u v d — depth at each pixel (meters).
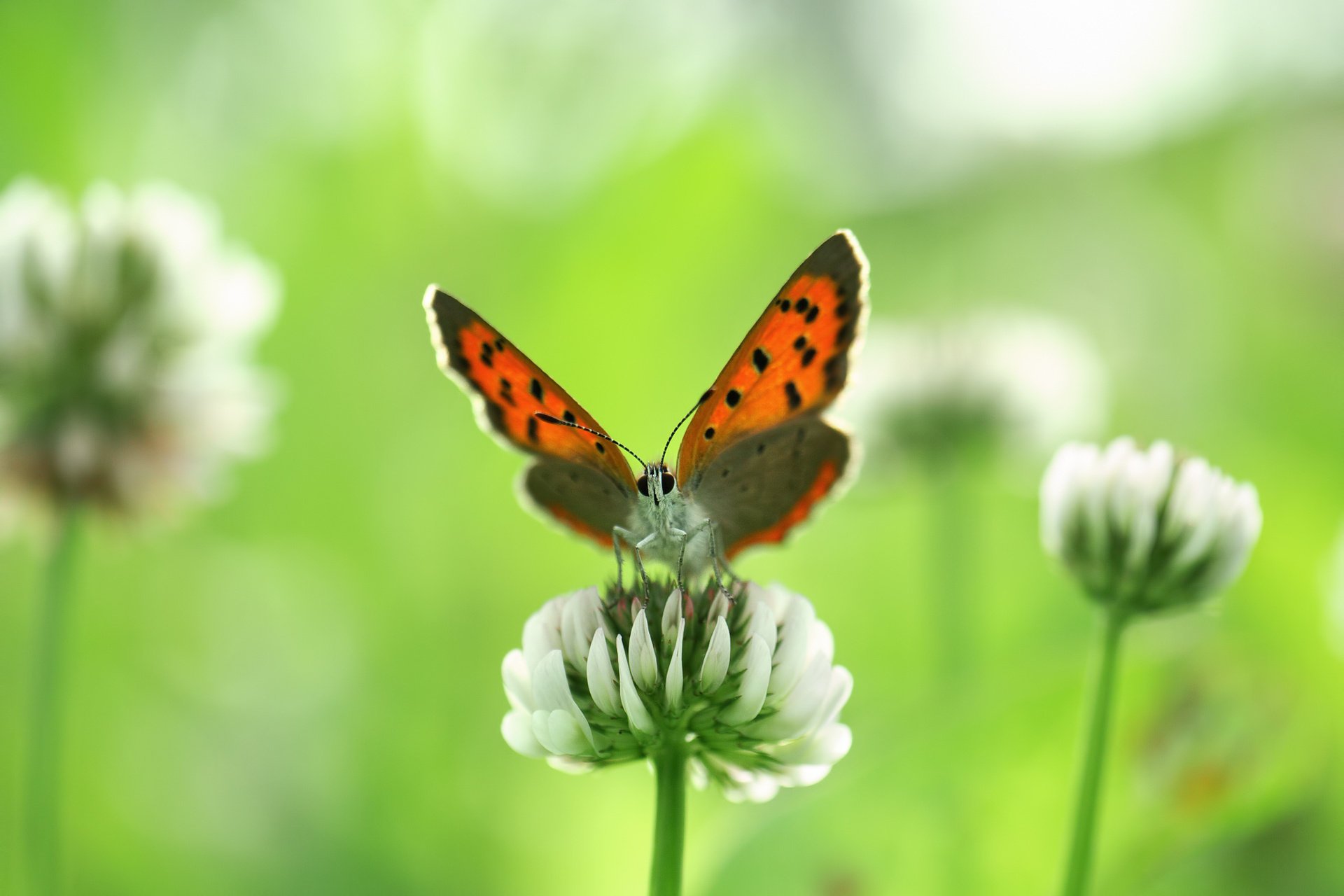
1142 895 0.25
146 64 0.28
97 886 0.26
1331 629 0.27
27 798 0.24
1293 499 0.29
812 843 0.23
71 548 0.24
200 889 0.26
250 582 0.28
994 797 0.23
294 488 0.28
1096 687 0.22
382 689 0.28
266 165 0.29
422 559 0.28
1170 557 0.22
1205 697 0.24
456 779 0.27
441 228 0.29
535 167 0.29
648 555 0.22
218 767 0.27
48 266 0.25
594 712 0.21
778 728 0.21
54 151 0.28
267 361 0.28
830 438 0.23
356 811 0.27
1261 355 0.40
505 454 0.28
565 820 0.27
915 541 0.30
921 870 0.23
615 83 0.29
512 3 0.29
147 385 0.25
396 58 0.29
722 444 0.22
